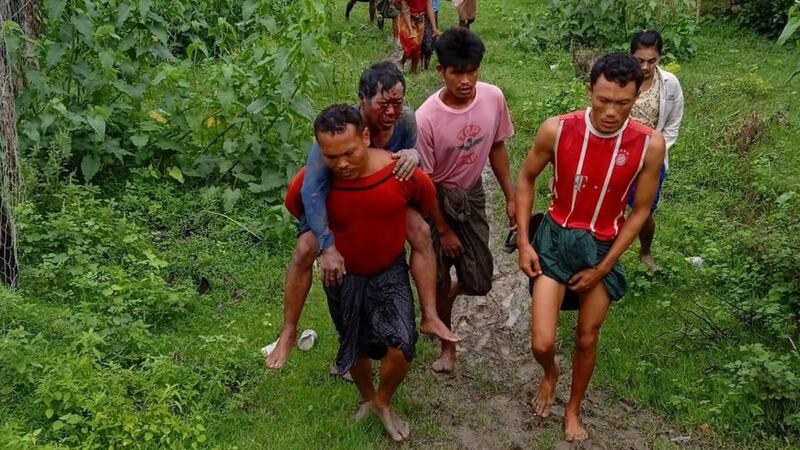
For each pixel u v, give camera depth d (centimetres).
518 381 466
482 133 411
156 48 705
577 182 375
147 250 543
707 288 539
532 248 396
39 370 423
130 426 384
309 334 476
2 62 509
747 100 866
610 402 444
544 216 405
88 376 409
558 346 491
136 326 463
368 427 414
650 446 413
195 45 702
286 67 609
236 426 411
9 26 539
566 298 416
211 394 424
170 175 631
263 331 491
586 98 820
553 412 437
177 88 671
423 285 376
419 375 464
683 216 636
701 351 474
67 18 632
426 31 990
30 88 592
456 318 528
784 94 887
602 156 367
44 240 541
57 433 389
